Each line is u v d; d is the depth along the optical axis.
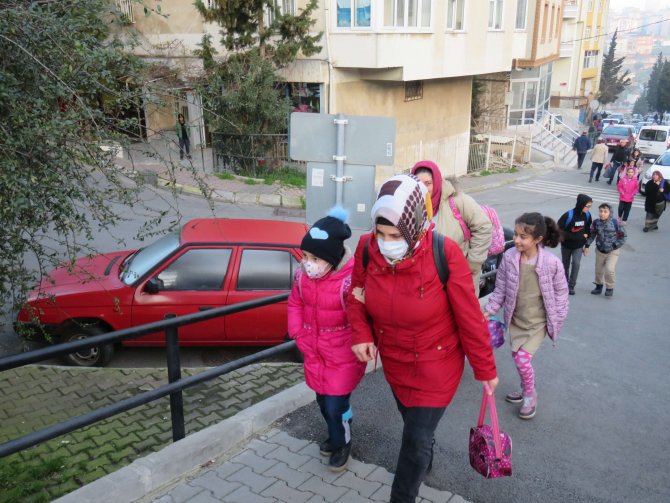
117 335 3.35
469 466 3.80
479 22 21.41
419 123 22.00
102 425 5.12
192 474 3.57
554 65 51.94
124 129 4.57
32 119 3.88
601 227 9.01
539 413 4.65
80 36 4.16
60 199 3.98
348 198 5.92
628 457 4.05
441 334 2.80
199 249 6.89
